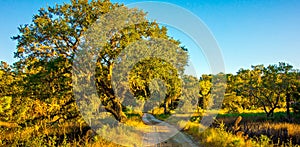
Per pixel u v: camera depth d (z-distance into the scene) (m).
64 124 14.66
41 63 14.46
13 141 11.95
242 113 31.66
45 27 14.41
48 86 13.85
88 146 10.62
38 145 10.52
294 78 25.42
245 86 29.12
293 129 16.25
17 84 14.51
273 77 26.23
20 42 14.80
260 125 17.83
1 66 16.39
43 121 13.88
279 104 27.62
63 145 10.71
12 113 14.52
